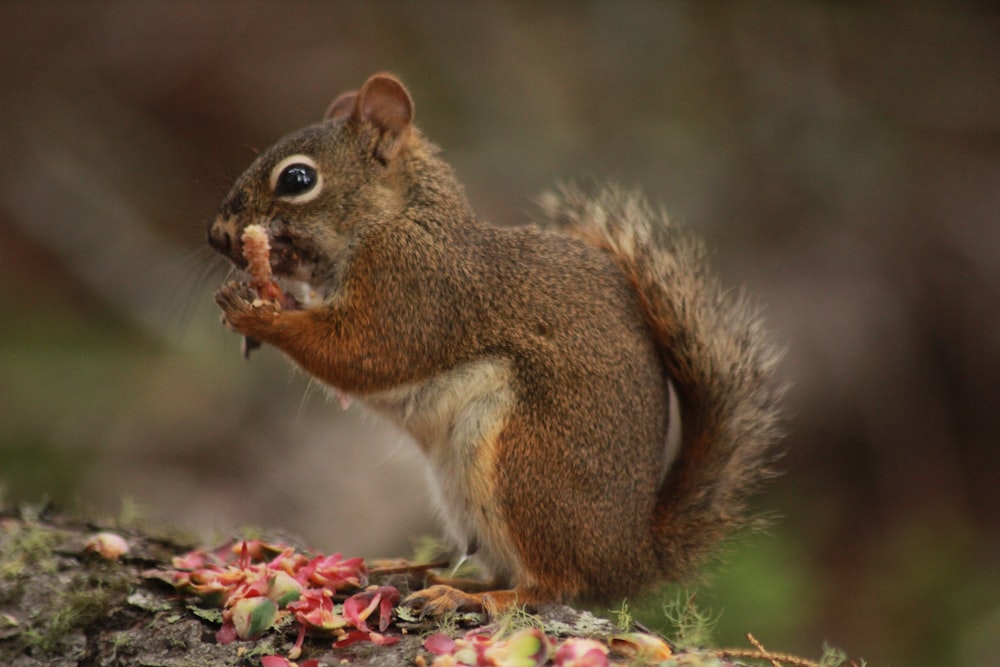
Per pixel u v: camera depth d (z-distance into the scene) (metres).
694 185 15.98
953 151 16.58
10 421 14.34
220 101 18.44
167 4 19.19
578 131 16.98
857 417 14.68
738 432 7.28
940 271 15.55
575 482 6.60
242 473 14.02
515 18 18.42
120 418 14.52
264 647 5.72
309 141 7.44
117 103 18.30
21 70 18.44
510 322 6.91
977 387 15.11
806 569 13.23
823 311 14.94
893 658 12.33
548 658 5.20
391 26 18.70
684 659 5.28
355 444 14.03
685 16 18.02
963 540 13.70
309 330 7.07
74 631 6.09
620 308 7.09
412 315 7.07
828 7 17.83
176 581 6.31
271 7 19.27
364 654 5.64
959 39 17.47
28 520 7.38
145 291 16.28
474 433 6.69
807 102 16.83
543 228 8.11
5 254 16.80
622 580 6.81
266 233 7.27
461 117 17.27
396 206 7.36
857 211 15.88
